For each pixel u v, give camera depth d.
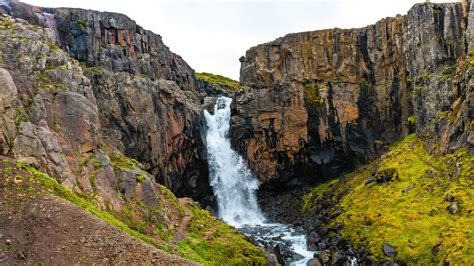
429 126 55.41
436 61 57.00
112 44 59.78
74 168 34.66
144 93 58.06
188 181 68.25
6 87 30.97
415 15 60.84
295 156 72.19
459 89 51.00
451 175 45.66
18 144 30.27
